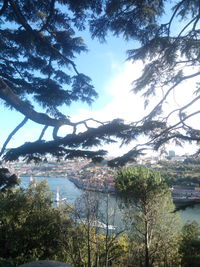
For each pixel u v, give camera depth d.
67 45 6.72
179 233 20.55
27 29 5.83
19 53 6.44
